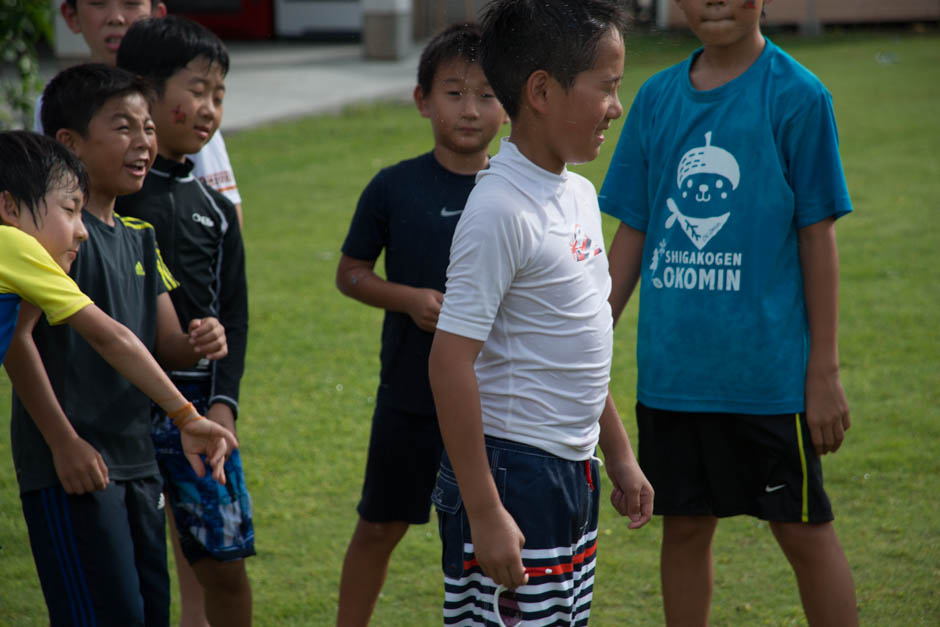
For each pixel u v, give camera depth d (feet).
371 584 19.99
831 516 17.93
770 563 23.16
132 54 18.95
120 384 16.42
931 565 22.53
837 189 17.31
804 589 18.24
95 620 15.76
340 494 26.78
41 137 15.26
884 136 73.67
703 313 17.99
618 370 34.81
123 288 16.84
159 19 19.39
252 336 38.50
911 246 47.88
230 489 18.81
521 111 13.82
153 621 16.89
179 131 18.89
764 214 17.62
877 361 34.63
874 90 92.89
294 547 24.12
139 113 16.80
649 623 20.90
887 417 30.37
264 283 44.80
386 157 71.72
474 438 13.32
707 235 17.97
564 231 13.93
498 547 13.25
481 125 19.40
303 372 35.19
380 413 19.76
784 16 137.08
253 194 61.46
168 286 17.97
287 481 27.43
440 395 13.34
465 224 13.44
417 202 19.70
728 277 17.83
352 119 86.63
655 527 25.26
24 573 22.97
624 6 13.98
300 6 136.98
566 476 14.21
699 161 18.03
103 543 15.80
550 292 13.78
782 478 17.85
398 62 117.80
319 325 39.83
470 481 13.33
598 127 13.69
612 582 22.57
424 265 19.65
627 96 60.34
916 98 88.38
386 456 19.57
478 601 14.33
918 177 61.57
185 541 18.70
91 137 16.51
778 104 17.51
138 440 16.67
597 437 14.87
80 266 16.17
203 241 19.34
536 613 14.05
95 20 22.84
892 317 38.78
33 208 14.84
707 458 18.37
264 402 32.68
